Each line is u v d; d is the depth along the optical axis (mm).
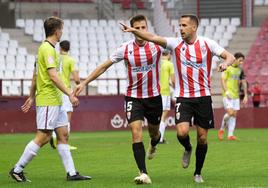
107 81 69688
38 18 83562
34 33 76438
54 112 24484
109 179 24859
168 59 43500
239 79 46625
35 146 24609
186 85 23688
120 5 85688
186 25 23359
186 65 23578
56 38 24656
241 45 78438
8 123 60000
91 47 75812
